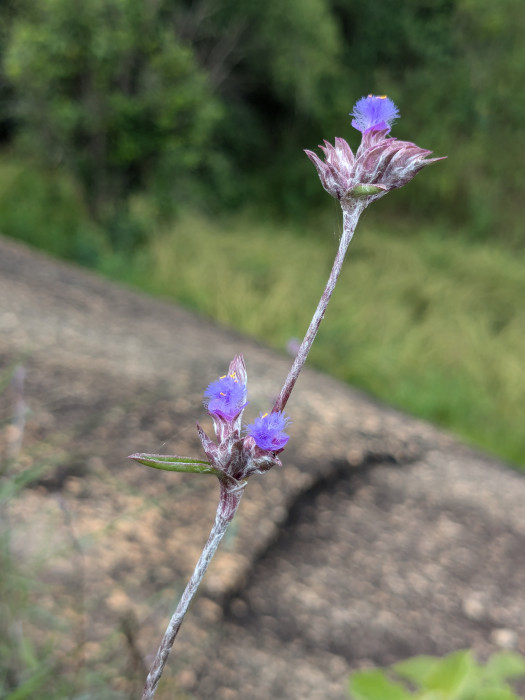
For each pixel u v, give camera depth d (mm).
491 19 2146
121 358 702
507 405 1156
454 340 1314
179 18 1875
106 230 1561
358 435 690
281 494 543
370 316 1381
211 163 1967
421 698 225
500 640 451
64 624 289
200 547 435
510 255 1948
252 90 2186
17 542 362
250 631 401
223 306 1313
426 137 2152
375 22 2141
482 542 568
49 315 793
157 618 363
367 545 526
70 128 1558
